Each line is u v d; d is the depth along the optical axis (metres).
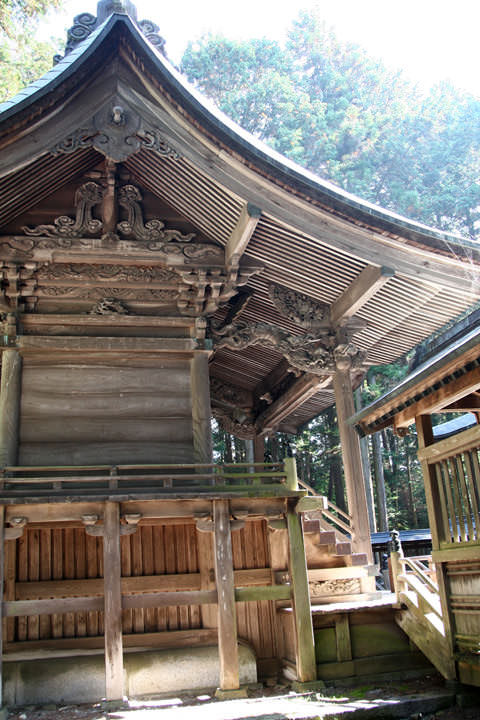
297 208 10.68
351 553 11.23
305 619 9.19
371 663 9.52
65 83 9.92
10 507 8.85
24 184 10.67
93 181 11.53
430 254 10.95
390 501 29.44
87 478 9.34
